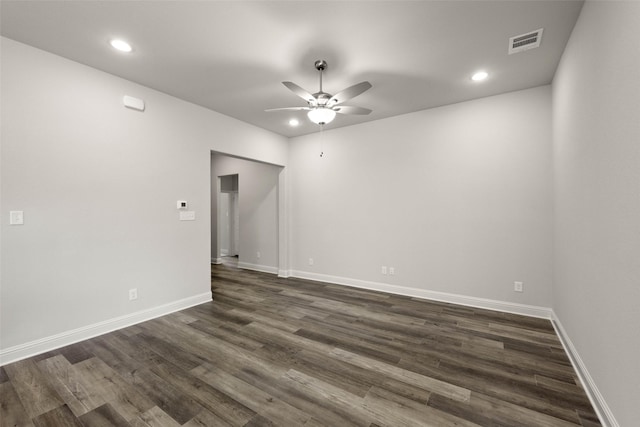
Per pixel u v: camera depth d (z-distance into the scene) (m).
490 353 2.47
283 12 2.06
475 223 3.66
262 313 3.46
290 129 4.91
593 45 1.79
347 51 2.56
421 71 2.92
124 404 1.81
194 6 1.99
